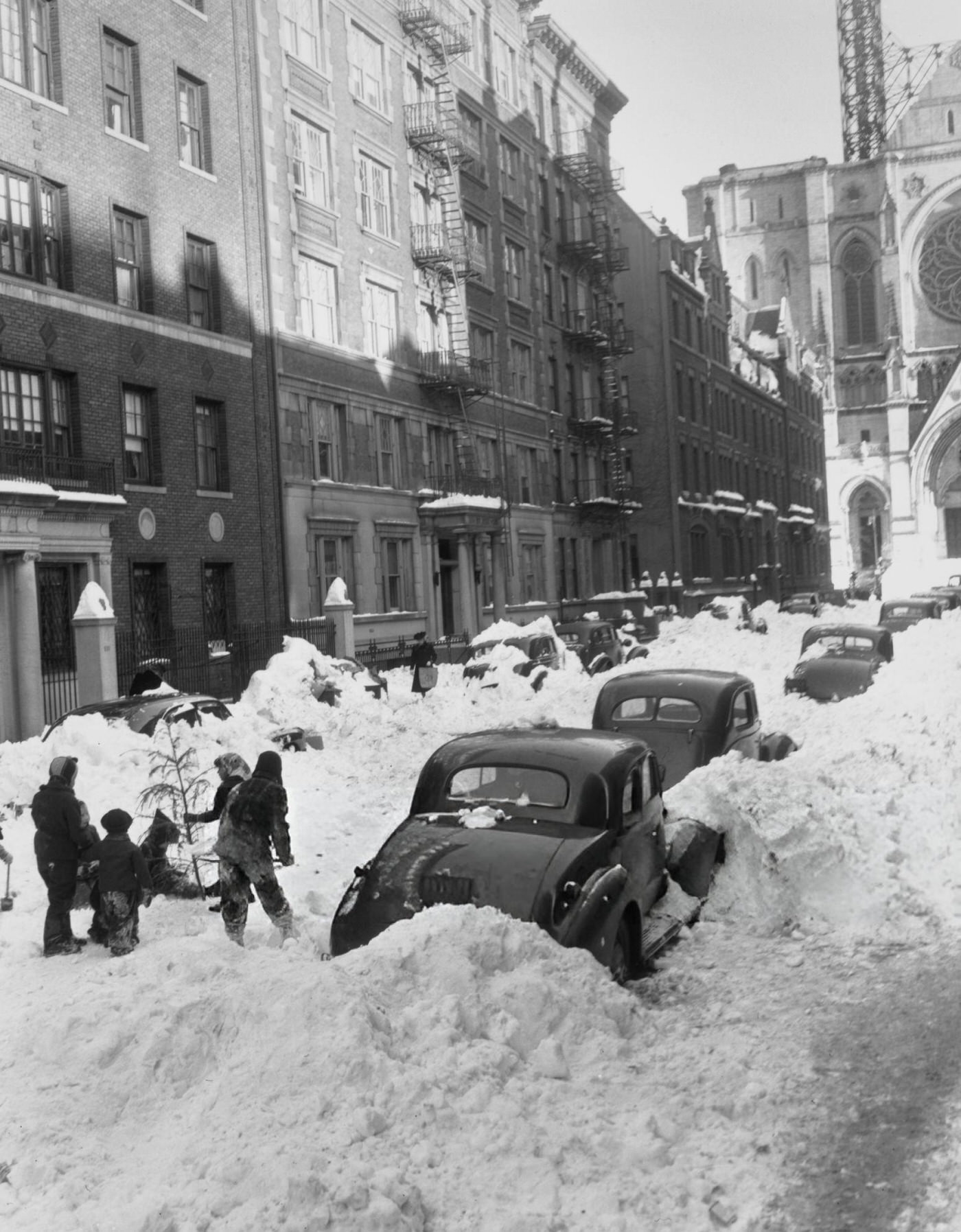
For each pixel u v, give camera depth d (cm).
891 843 1058
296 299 3625
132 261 2958
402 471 4209
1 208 2545
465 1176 562
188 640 2967
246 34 3419
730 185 12081
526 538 5162
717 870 1044
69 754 1562
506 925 768
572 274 5959
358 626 3772
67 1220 525
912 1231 527
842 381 11856
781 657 3106
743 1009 805
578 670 2953
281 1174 527
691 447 7281
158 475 2962
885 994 812
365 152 4056
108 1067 650
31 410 2594
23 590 2289
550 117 5859
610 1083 672
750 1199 556
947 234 11531
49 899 1005
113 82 2917
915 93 12094
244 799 950
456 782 945
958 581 6512
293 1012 652
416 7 4338
